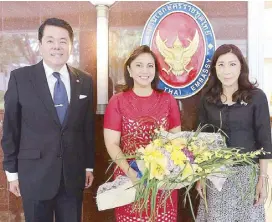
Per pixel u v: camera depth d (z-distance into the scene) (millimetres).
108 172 2391
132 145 1823
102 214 2432
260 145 1868
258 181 1857
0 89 2414
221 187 1748
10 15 2393
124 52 2375
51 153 1795
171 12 2314
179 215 2381
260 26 2320
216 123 1920
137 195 1520
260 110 1854
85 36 2375
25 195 1816
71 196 1906
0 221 2475
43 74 1808
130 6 2359
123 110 1859
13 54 2406
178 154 1473
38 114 1779
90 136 1998
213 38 2305
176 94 2352
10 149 1840
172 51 2330
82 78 1947
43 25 1767
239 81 1903
